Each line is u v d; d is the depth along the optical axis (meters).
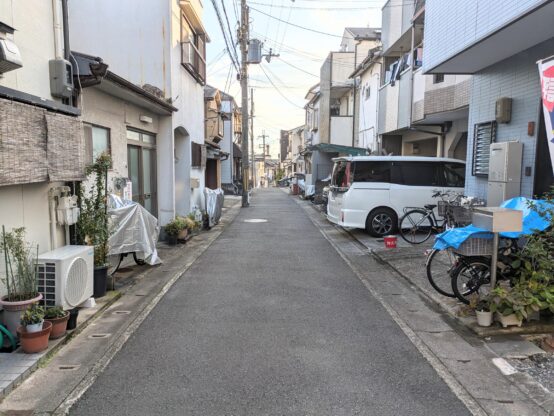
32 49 4.61
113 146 7.73
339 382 3.45
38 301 4.14
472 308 4.76
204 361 3.82
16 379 3.38
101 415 2.99
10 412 3.03
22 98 4.16
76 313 4.50
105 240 5.75
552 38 6.56
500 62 8.07
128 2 10.15
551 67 4.72
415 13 13.38
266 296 5.82
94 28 10.17
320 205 20.00
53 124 4.63
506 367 3.69
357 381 3.46
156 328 4.63
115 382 3.45
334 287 6.28
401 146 17.61
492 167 7.79
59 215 5.11
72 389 3.34
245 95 20.50
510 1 5.75
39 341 3.80
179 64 11.10
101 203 5.86
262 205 21.61
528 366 3.72
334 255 8.71
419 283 6.27
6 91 3.90
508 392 3.30
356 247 9.59
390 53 17.34
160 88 10.27
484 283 5.12
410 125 13.22
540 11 5.39
